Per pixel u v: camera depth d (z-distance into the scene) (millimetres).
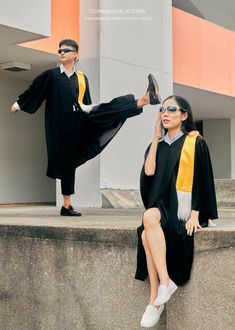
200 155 4043
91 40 9938
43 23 8219
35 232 4918
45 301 4836
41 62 10133
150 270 3891
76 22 10008
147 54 10930
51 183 12352
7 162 11367
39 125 12125
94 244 4504
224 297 3859
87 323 4543
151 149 4105
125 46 10398
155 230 3842
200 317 3947
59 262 4742
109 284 4402
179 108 4082
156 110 11062
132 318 4254
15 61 10062
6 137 11352
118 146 10172
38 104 6586
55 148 6605
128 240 4285
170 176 4027
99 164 9781
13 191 11469
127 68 10430
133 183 10484
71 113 6559
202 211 4047
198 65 13203
